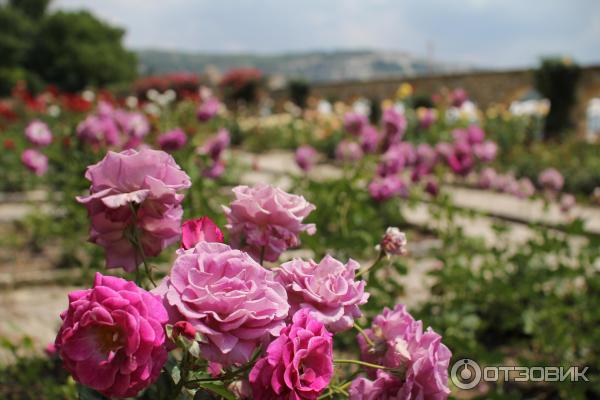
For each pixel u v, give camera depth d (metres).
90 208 1.13
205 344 0.95
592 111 18.89
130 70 66.69
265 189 1.25
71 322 0.92
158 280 2.96
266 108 25.23
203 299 0.94
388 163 5.00
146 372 0.91
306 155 5.86
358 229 4.36
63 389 2.63
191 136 5.70
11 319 4.22
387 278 3.40
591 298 3.79
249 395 1.08
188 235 1.15
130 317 0.88
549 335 3.52
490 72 24.47
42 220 6.04
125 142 5.07
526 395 3.18
